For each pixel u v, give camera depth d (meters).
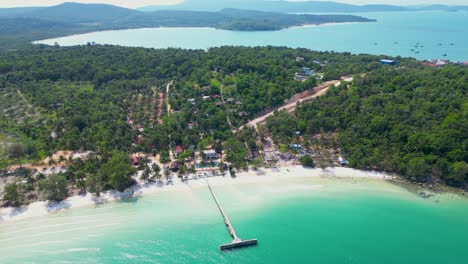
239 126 167.12
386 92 181.00
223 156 138.12
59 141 143.62
